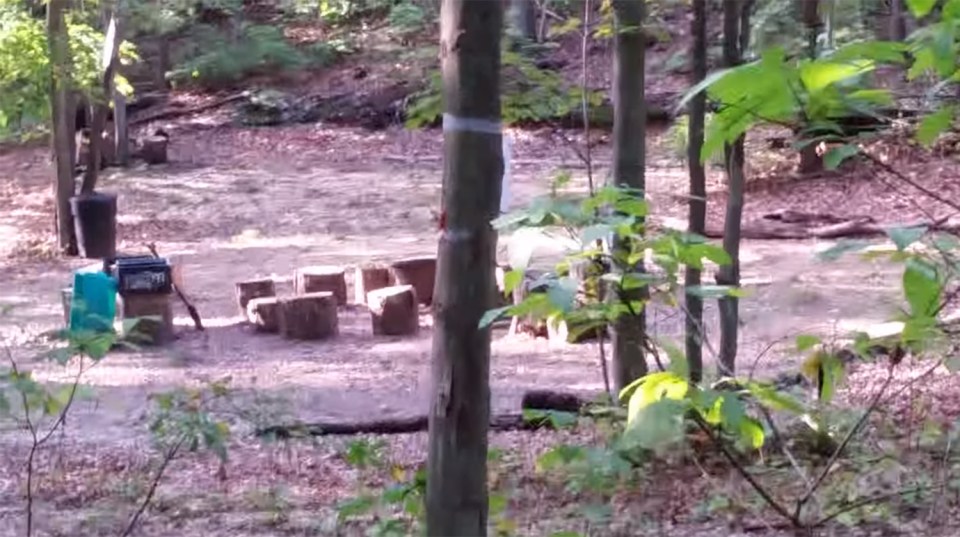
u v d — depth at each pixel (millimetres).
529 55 13125
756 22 17141
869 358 5828
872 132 3547
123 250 25844
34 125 33469
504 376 14914
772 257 21422
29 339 16891
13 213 30016
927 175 22297
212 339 18000
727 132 3299
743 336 14695
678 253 4242
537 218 3957
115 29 24688
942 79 3328
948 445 7836
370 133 38719
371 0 45719
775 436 6184
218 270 23594
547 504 7672
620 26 9406
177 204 30250
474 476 4328
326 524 8570
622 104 9508
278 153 36812
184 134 39469
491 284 4262
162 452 9617
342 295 20109
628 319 4797
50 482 10242
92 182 25188
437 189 30938
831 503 6992
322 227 27297
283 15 46875
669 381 3859
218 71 43094
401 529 6285
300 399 14062
